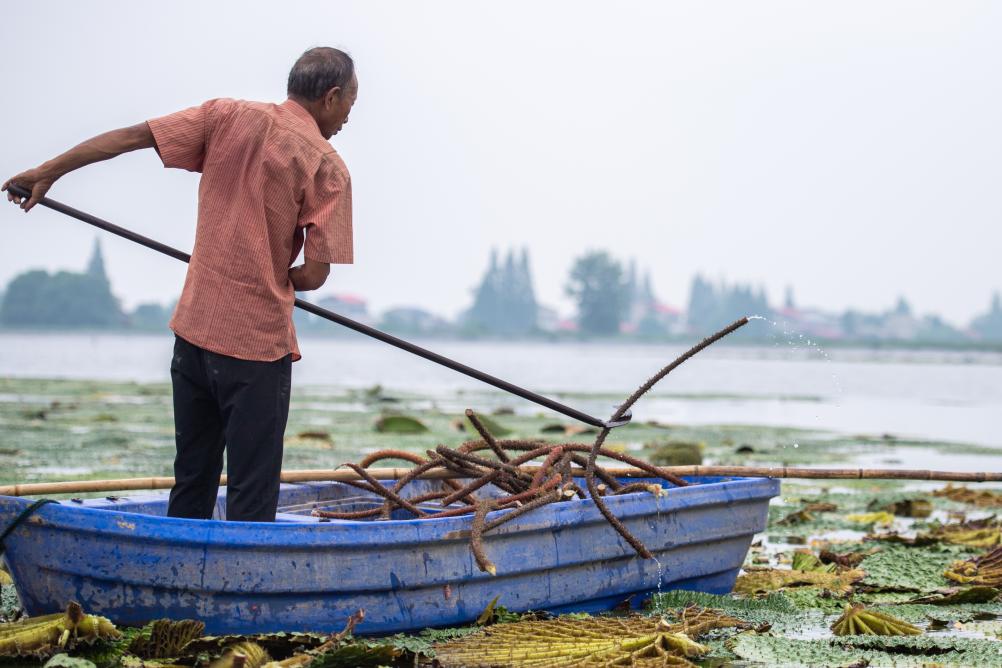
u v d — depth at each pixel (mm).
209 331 5289
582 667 4938
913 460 16234
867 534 9570
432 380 49219
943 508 11492
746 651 5523
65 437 17250
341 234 5422
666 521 6445
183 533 5105
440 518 5621
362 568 5371
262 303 5312
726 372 68875
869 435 21062
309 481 6555
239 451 5355
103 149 5277
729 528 6809
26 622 5035
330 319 5684
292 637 5156
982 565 7508
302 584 5262
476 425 6527
